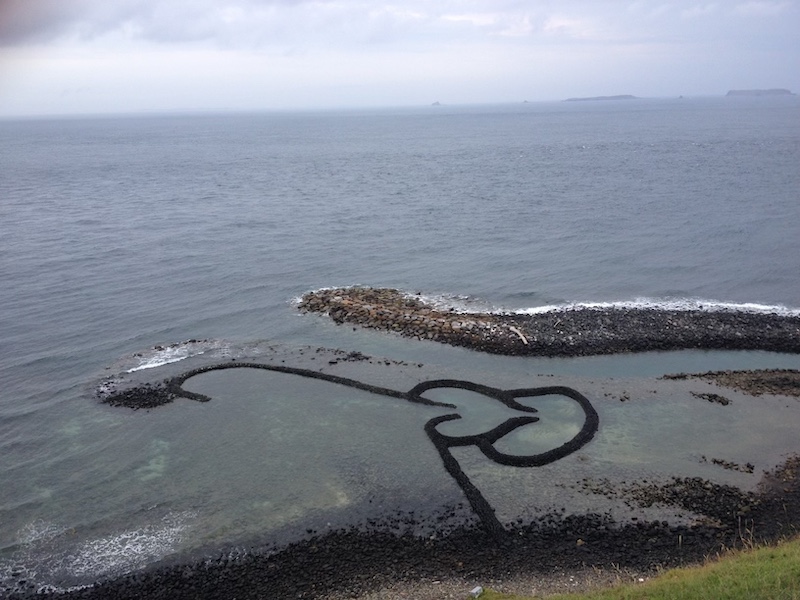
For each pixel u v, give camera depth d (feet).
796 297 150.92
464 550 71.20
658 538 71.92
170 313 148.66
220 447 94.17
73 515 79.51
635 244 198.70
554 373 117.29
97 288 165.07
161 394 110.63
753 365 119.44
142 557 71.87
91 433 98.68
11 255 194.70
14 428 100.07
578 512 77.05
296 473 87.10
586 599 59.67
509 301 152.97
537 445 93.35
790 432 94.48
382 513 78.28
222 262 188.34
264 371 119.65
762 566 59.98
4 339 132.87
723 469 85.56
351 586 66.13
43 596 66.64
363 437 96.07
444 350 127.65
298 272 179.01
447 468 86.89
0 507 81.25
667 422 98.32
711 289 157.79
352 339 134.21
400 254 195.93
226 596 65.46
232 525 76.79
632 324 134.51
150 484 85.46
